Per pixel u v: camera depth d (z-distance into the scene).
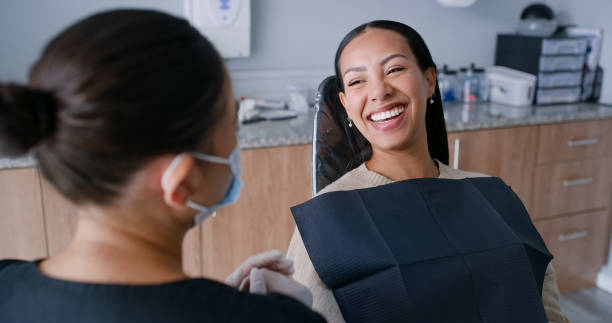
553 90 2.60
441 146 1.17
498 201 0.99
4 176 1.64
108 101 0.42
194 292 0.45
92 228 0.49
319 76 2.48
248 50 2.27
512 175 2.31
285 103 2.42
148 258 0.49
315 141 1.21
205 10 2.14
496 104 2.61
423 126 1.03
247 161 1.89
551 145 2.35
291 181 1.98
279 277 0.66
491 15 2.77
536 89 2.56
